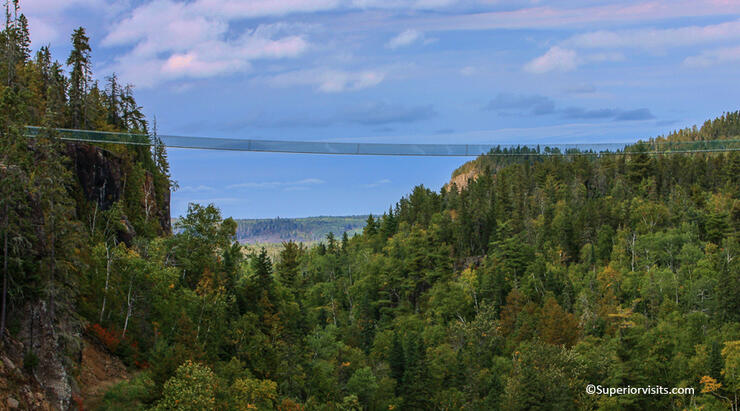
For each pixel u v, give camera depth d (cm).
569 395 9894
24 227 5359
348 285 19350
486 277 16538
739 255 15900
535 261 17125
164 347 7019
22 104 6219
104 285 7912
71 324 5966
